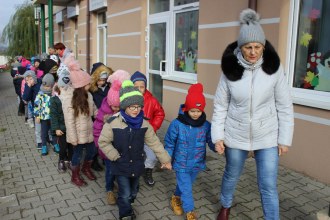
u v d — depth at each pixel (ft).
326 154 14.46
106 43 39.58
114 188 13.89
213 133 10.32
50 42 49.52
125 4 31.78
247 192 13.76
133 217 11.50
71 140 14.25
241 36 9.15
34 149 20.42
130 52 31.50
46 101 18.75
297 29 15.89
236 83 9.51
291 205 12.72
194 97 10.94
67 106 14.28
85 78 14.33
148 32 28.73
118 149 10.77
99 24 41.37
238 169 10.40
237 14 18.54
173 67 26.12
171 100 25.71
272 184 9.84
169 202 13.07
